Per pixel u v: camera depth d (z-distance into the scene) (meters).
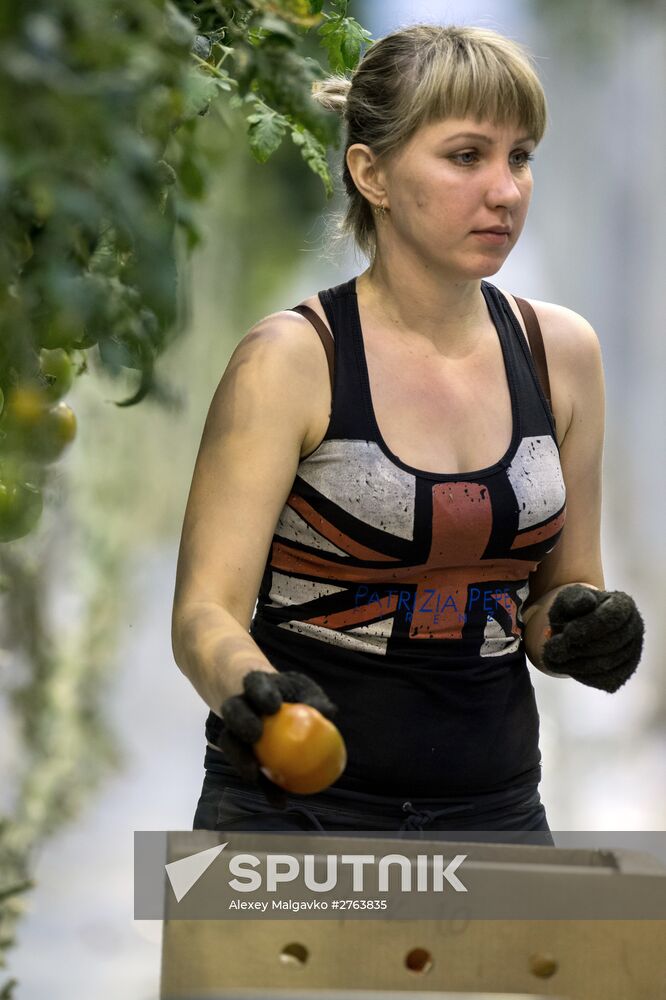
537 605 8.23
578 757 22.25
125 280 5.55
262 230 28.83
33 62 4.56
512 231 7.44
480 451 7.55
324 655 7.47
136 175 4.95
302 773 5.65
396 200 7.48
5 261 5.09
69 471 16.61
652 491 37.56
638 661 6.87
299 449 7.43
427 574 7.47
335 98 7.84
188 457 26.73
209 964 5.52
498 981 5.63
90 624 18.03
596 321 40.56
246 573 7.26
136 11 5.12
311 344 7.47
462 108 7.22
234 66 7.13
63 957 13.91
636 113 39.78
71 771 16.95
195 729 24.66
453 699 7.46
